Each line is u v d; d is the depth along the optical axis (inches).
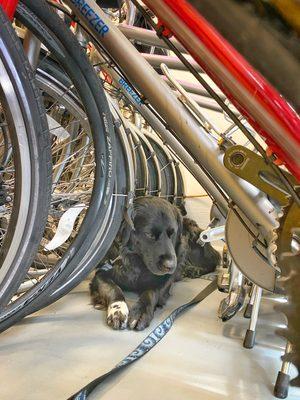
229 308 59.4
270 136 22.0
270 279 38.4
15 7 28.4
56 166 48.3
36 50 36.8
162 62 52.9
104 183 40.4
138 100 44.6
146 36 48.7
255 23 15.4
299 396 43.1
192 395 41.9
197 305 67.2
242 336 56.7
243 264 39.1
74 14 35.0
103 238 53.1
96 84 37.5
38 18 33.0
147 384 43.0
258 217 35.8
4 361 45.3
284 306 25.3
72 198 49.3
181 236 70.7
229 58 18.8
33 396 39.1
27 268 31.6
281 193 31.2
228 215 39.3
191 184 101.6
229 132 43.3
